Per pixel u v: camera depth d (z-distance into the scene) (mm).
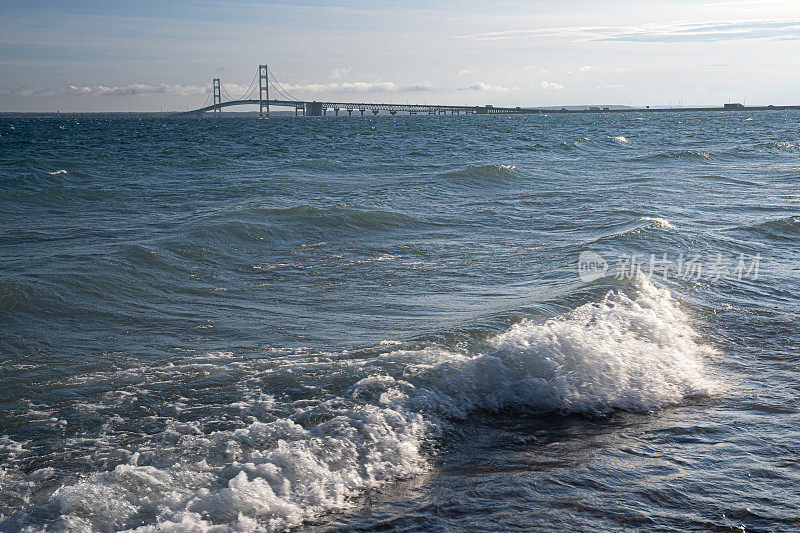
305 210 12586
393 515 3418
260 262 9258
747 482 3744
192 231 10547
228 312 6957
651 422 4605
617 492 3635
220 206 14680
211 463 3844
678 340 6191
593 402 4859
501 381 5027
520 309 6609
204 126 102625
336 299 7477
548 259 9383
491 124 104312
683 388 5180
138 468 3689
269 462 3799
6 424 4340
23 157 30469
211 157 30984
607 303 6988
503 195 16328
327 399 4727
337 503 3523
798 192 16391
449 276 8539
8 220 12734
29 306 6871
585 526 3297
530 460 4035
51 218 13078
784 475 3832
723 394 5102
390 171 23484
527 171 21562
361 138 55188
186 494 3490
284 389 4902
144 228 11844
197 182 19875
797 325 6809
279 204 13797
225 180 20516
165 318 6723
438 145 42844
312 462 3834
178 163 27422
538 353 5312
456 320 6520
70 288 7480
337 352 5664
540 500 3553
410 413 4523
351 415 4441
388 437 4191
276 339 6074
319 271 8805
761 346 6211
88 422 4395
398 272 8758
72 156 31656
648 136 54531
